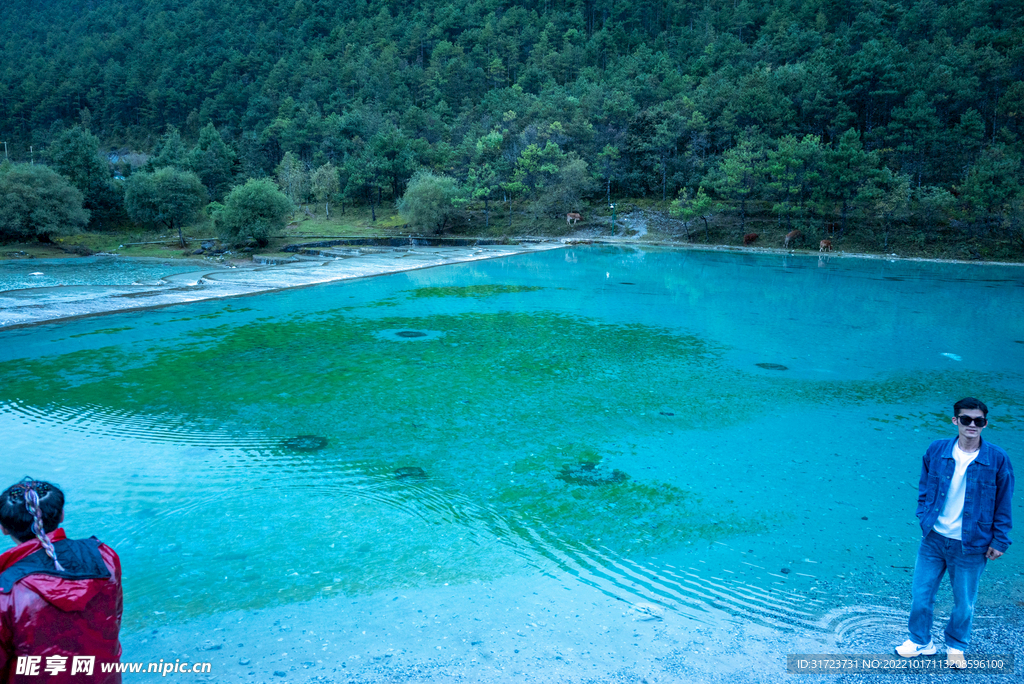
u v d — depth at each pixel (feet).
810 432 34.71
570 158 239.50
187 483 26.63
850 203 183.11
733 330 65.77
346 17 641.81
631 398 41.01
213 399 39.50
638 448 31.86
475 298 85.81
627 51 436.35
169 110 567.59
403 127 333.21
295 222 254.68
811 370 49.29
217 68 597.52
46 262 154.40
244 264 149.38
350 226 241.96
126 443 31.58
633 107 258.37
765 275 118.73
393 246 200.75
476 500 25.36
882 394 42.75
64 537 8.52
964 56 225.76
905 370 49.60
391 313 73.51
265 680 13.91
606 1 509.35
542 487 26.78
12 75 655.35
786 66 260.62
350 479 27.40
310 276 105.29
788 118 230.48
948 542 14.24
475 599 17.93
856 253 168.76
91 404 37.99
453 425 35.14
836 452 31.60
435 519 23.53
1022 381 46.60
